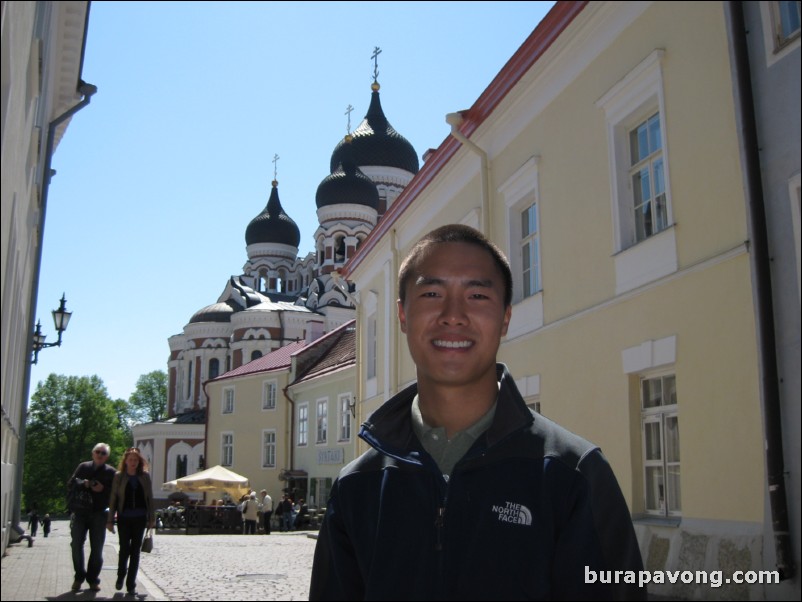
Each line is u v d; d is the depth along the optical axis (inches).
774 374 283.6
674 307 350.0
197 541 911.0
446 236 97.0
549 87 476.4
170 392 2472.9
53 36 536.1
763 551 279.7
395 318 788.0
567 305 448.5
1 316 319.6
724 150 321.4
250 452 1501.0
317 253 2466.8
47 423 2906.0
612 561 83.3
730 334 312.3
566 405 442.0
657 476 366.9
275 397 1469.0
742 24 310.5
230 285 2482.8
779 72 291.6
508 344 520.7
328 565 94.3
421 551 85.6
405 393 100.0
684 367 340.5
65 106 698.8
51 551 663.8
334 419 1229.7
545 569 81.8
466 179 606.9
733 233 314.7
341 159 2512.3
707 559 303.4
